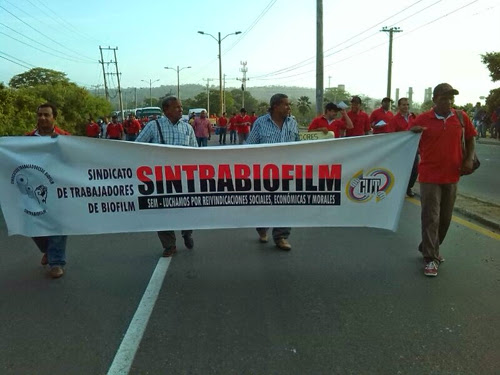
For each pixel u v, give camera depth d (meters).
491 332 3.39
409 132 4.62
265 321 3.62
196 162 4.62
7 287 4.39
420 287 4.26
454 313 3.71
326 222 4.78
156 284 4.41
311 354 3.12
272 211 4.75
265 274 4.66
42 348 3.24
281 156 4.63
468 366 2.96
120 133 21.55
